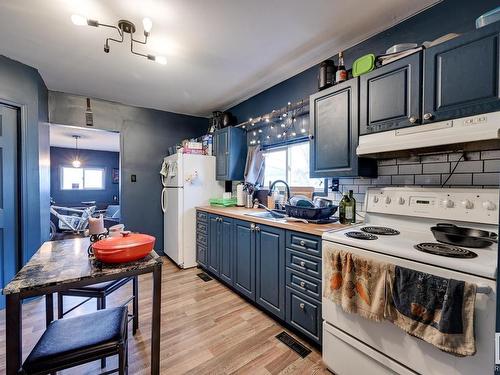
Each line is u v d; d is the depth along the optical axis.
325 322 1.49
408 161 1.75
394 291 1.12
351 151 1.76
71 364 0.95
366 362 1.27
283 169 2.98
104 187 7.68
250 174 3.13
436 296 0.98
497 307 0.82
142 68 2.52
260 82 2.87
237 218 2.45
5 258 2.31
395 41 1.84
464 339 0.91
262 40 2.03
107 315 1.21
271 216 2.33
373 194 1.79
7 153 2.34
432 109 1.33
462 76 1.22
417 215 1.54
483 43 1.16
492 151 1.39
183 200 3.30
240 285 2.42
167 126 4.02
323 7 1.65
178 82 2.86
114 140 5.90
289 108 2.53
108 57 2.29
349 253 1.31
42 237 2.71
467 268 0.94
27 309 2.22
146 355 1.63
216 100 3.49
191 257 3.36
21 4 1.60
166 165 3.74
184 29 1.87
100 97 3.37
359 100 1.71
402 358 1.12
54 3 1.59
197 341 1.78
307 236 1.69
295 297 1.79
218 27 1.85
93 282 1.06
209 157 3.55
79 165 6.91
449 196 1.43
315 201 2.30
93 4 1.60
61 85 2.95
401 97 1.47
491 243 1.13
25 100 2.43
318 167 2.01
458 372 0.95
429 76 1.34
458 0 1.54
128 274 1.14
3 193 2.31
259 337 1.83
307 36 1.98
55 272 1.08
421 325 1.02
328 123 1.92
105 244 1.18
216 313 2.16
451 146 1.38
